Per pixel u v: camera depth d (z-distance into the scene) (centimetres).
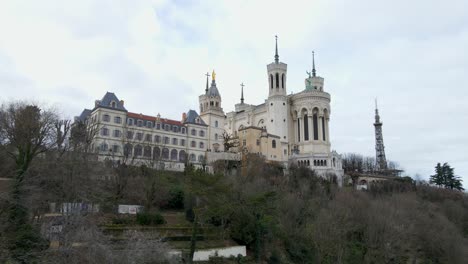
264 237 6206
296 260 6384
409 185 14062
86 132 7856
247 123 18300
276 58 18125
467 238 9288
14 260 3173
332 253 6500
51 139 7094
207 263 5125
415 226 8225
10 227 3591
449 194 13212
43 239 3591
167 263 3912
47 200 5247
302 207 7744
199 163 12119
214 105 15800
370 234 7056
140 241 3759
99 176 6894
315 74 19038
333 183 11744
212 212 5759
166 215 6938
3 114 7188
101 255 3275
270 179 10256
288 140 16938
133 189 7506
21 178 4831
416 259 7806
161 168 8331
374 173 18550
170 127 12631
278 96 16950
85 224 3709
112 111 11119
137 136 10188
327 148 16775
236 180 7388
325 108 17138
